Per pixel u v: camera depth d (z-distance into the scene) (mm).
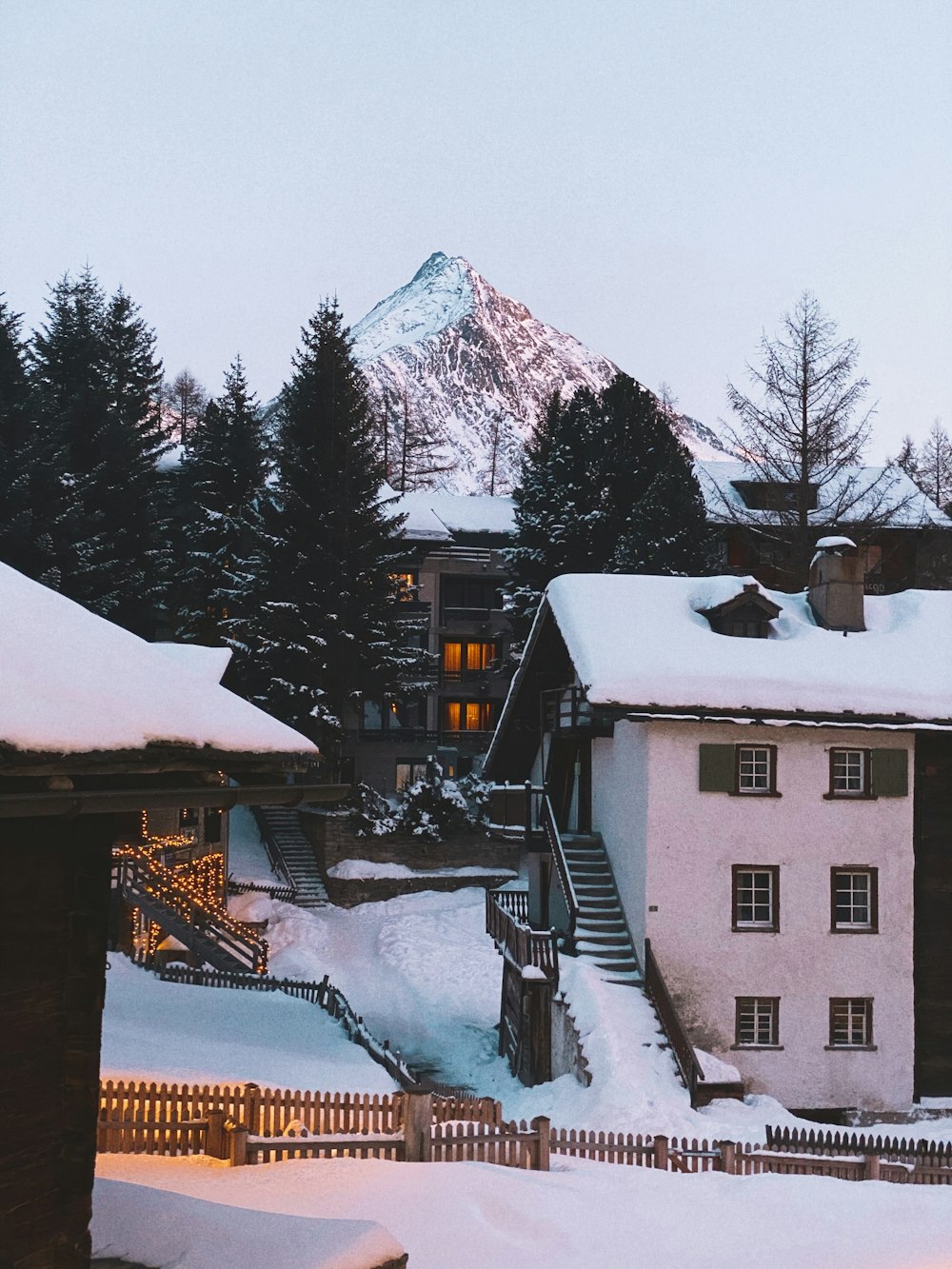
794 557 47750
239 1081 20812
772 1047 25906
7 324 46250
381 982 38125
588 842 29812
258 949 36344
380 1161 16609
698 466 63062
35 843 8750
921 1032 26500
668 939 26016
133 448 50625
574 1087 24578
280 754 9102
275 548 48406
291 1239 10453
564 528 52156
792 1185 17891
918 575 57844
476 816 48312
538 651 32219
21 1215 8445
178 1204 11305
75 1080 8938
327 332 50938
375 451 51219
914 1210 16984
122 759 7602
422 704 58188
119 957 33656
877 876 26734
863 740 27094
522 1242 14281
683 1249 14688
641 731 26844
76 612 9008
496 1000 37094
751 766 26859
